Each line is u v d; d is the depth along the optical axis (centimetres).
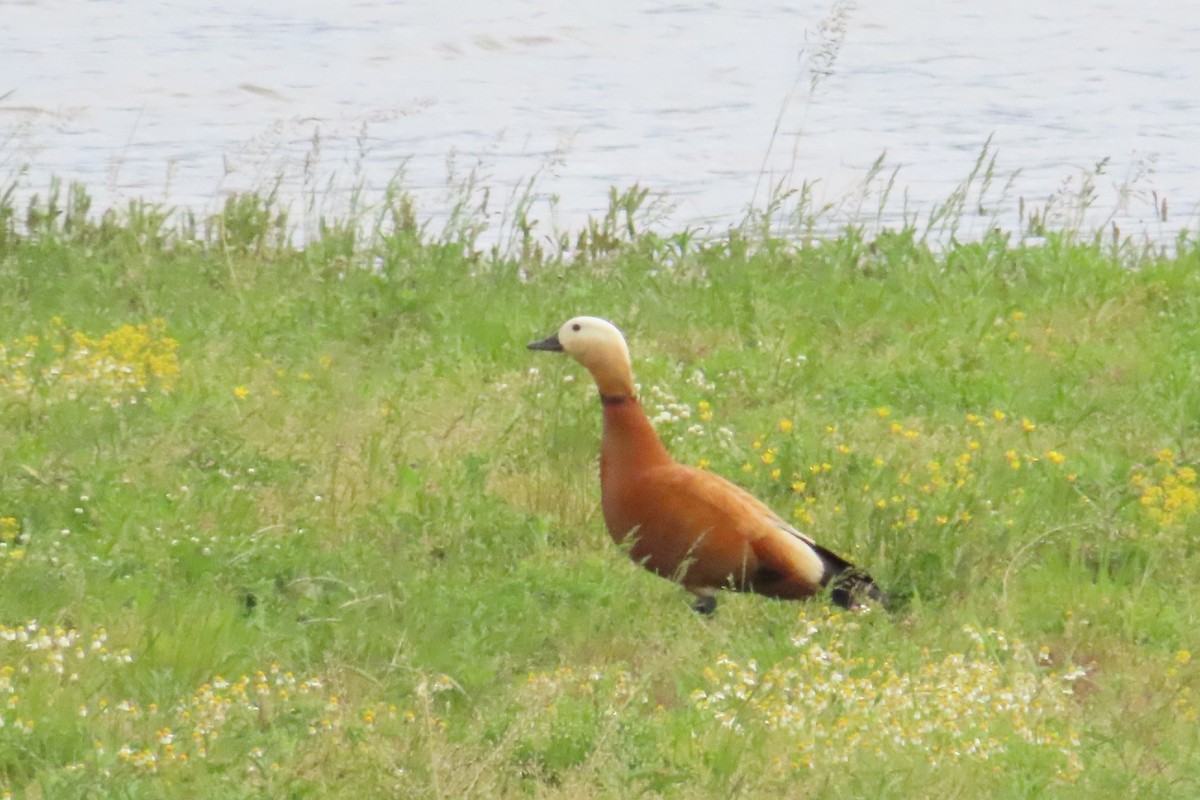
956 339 1708
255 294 1767
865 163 3036
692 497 1077
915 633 1083
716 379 1571
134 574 1096
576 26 4603
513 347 1641
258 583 1085
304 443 1357
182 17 4525
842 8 2389
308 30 4406
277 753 844
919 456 1381
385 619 1042
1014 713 945
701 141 3203
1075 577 1170
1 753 840
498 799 814
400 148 3044
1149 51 4412
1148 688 1021
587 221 2502
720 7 5003
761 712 923
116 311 1708
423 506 1233
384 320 1689
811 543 1090
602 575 1137
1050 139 3297
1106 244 2170
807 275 1930
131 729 880
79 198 2050
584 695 943
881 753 880
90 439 1300
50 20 4403
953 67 4147
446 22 4572
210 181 2686
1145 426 1480
